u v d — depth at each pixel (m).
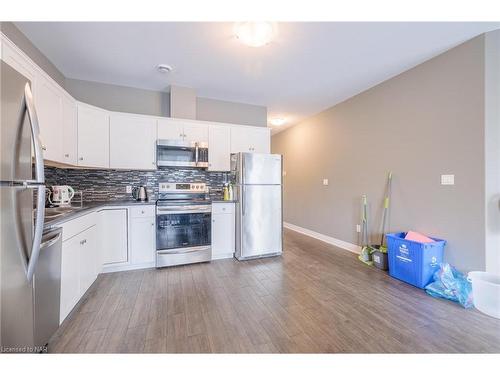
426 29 2.08
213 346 1.53
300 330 1.71
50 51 2.43
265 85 3.31
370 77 3.04
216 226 3.29
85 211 2.09
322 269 2.94
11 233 1.13
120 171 3.30
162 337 1.62
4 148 1.08
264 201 3.39
